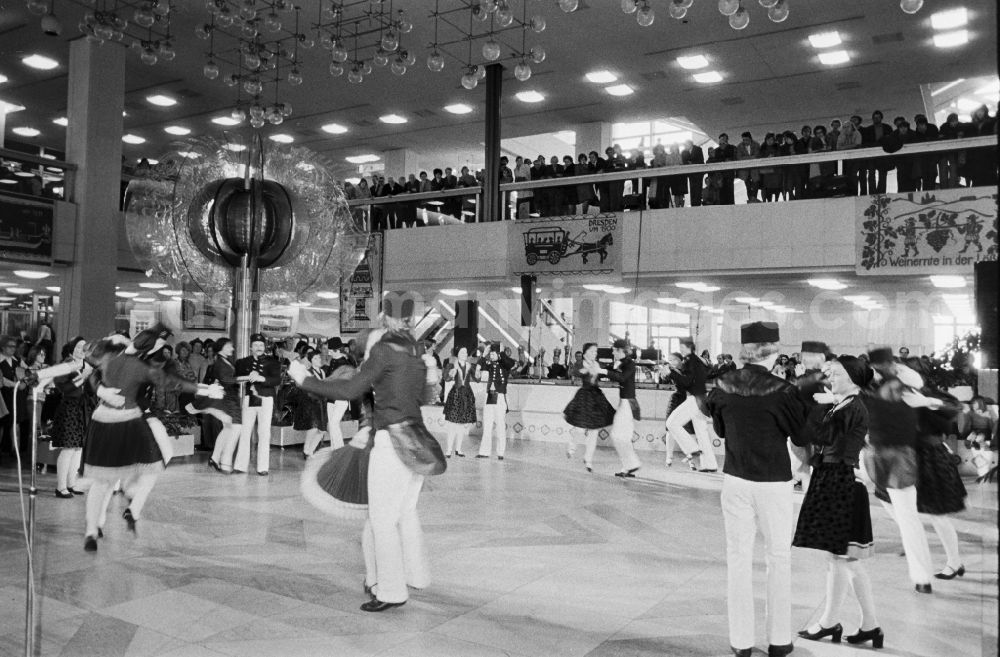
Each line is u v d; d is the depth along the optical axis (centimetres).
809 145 1296
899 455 458
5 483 769
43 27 1079
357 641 360
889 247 1200
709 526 633
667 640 368
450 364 1397
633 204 1398
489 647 355
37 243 1343
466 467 970
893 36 1399
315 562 496
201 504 682
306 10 1356
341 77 1702
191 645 352
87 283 1410
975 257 1138
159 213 815
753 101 1795
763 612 416
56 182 1395
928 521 667
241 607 405
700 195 1374
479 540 570
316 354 1017
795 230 1270
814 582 479
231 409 866
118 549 521
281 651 346
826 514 366
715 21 1360
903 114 1866
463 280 1563
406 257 1636
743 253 1309
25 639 333
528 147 2558
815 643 371
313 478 416
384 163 2422
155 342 531
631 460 909
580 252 1447
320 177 883
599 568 498
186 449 995
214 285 848
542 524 629
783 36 1419
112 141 1466
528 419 1326
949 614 415
